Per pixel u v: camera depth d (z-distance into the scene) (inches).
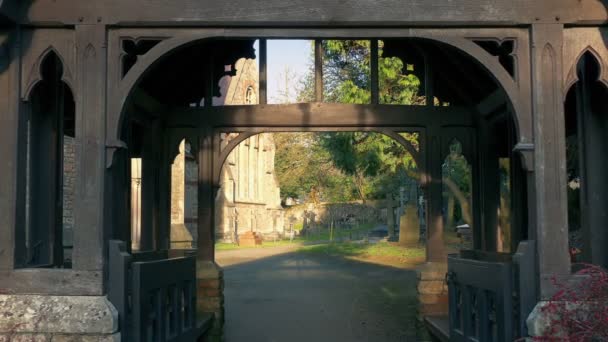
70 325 181.8
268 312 408.8
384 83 592.7
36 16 190.1
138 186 743.7
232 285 557.9
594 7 191.5
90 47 190.9
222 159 319.6
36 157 223.8
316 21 190.2
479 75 284.8
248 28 193.9
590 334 166.1
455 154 778.8
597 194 214.7
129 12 190.5
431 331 290.8
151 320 204.4
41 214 223.5
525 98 193.0
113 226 195.3
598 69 194.7
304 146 1643.7
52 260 221.9
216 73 323.6
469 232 664.4
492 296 203.3
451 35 194.5
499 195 307.3
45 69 225.9
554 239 187.0
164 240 311.4
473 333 223.0
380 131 317.4
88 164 188.1
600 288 174.6
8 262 186.4
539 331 179.2
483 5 191.3
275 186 1656.0
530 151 190.9
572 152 382.9
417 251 778.8
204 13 190.7
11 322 182.2
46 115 226.1
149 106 289.3
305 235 1528.1
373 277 599.2
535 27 191.9
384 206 1250.6
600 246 213.2
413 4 190.9
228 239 1353.3
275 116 317.4
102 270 186.2
